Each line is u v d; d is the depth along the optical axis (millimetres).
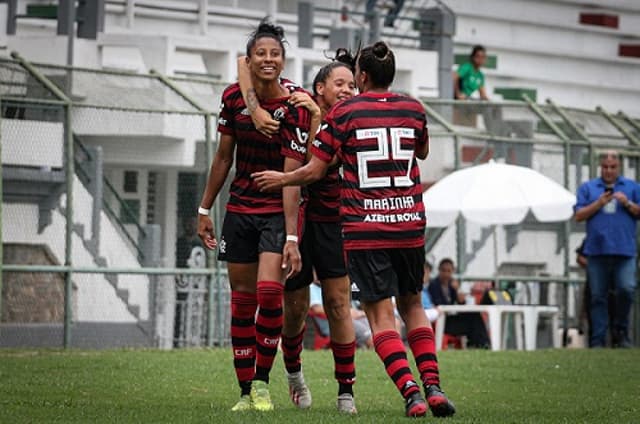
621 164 65938
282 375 34938
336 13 81625
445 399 23219
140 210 54906
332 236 25859
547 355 44875
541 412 26172
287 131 25109
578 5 104188
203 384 31828
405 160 23703
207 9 75000
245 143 25391
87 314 52219
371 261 23578
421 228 23781
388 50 24156
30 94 51656
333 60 27562
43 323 51031
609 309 56844
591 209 55094
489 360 41906
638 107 108375
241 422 22422
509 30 98188
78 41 65625
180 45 67500
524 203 56469
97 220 52719
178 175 55406
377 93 24016
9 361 37906
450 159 63188
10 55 57656
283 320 26438
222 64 69812
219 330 54625
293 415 23766
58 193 51500
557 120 65750
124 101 54188
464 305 57500
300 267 25188
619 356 44875
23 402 26484
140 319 53438
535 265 64438
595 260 55562
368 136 23625
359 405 27859
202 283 54531
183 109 55125
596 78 104625
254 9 81125
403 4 82250
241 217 25609
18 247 50906
